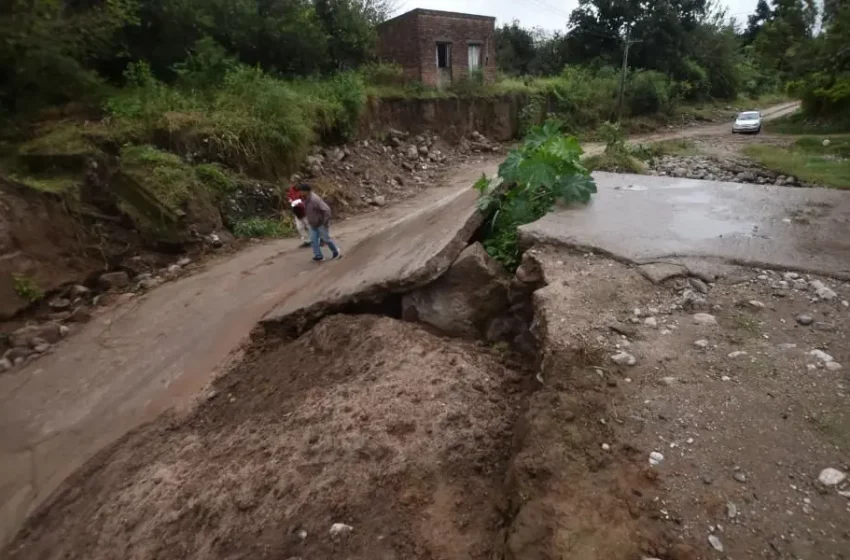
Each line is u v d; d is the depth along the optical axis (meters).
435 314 6.16
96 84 13.29
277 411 5.26
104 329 8.48
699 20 40.44
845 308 4.36
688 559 2.59
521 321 5.59
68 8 13.41
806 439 3.15
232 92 14.66
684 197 7.40
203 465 4.83
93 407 6.60
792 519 2.72
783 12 36.75
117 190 11.02
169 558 3.96
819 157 14.31
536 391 3.97
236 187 12.58
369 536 3.55
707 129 30.55
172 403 6.38
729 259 5.24
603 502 2.90
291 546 3.64
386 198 15.91
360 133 18.95
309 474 4.19
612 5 36.72
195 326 8.20
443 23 25.25
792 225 6.06
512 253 6.32
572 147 7.14
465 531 3.46
